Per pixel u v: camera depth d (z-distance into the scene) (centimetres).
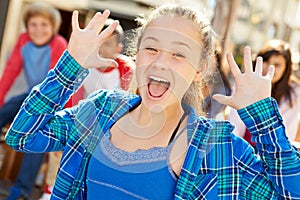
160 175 169
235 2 518
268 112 168
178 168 170
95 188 172
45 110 178
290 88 358
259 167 173
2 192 504
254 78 170
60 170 178
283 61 356
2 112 466
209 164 171
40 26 465
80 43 174
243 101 169
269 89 170
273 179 169
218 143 173
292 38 1160
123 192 169
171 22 172
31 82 466
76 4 609
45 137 181
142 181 168
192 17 174
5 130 521
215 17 517
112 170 170
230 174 171
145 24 176
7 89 478
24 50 468
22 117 179
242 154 174
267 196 171
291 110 358
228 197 171
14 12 593
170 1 187
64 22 618
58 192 178
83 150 177
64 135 182
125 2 613
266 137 168
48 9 465
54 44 468
